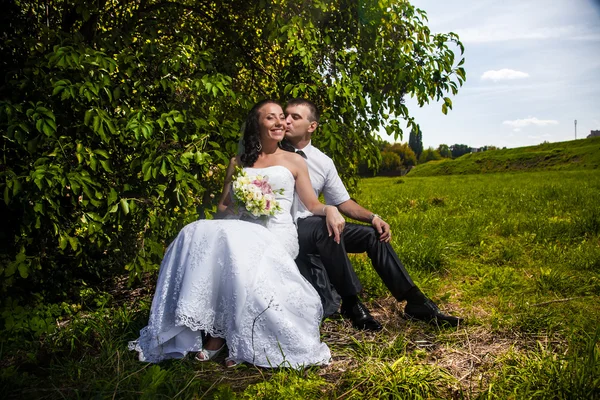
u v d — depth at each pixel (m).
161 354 3.07
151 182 3.98
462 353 3.18
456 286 4.77
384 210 10.80
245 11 5.59
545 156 57.78
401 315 3.87
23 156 3.79
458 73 5.41
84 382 2.84
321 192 4.17
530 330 3.48
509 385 2.70
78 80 3.70
